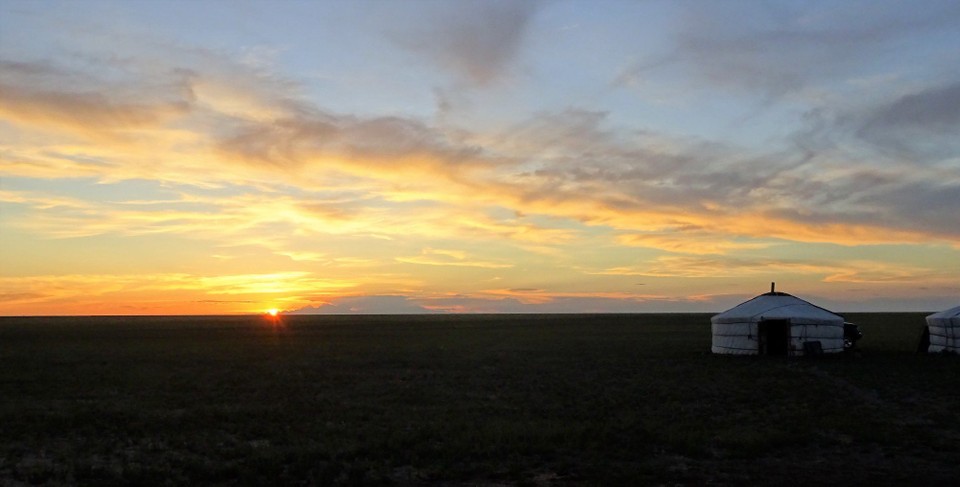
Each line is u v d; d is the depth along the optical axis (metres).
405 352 51.75
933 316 43.00
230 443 18.91
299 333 85.31
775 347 42.97
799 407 23.78
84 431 20.81
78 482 14.90
